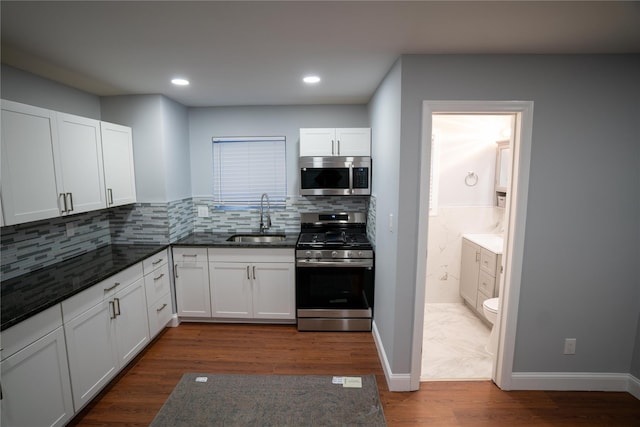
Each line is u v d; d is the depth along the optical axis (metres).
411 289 2.20
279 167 3.68
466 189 3.63
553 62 2.02
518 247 2.16
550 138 2.07
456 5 1.43
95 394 2.10
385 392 2.30
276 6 1.44
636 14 1.51
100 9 1.46
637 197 2.12
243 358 2.71
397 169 2.12
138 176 3.11
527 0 1.39
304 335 3.10
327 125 3.60
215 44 1.87
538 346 2.28
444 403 2.19
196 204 3.74
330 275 3.11
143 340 2.69
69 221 2.66
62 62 2.15
